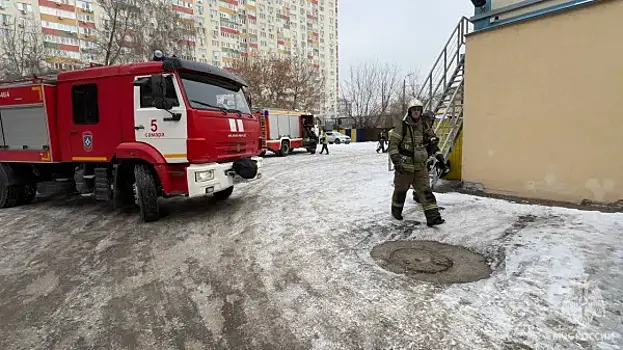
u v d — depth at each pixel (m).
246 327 2.70
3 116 6.98
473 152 7.12
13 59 20.73
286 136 20.45
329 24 79.00
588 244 3.96
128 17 20.12
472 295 3.04
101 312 3.00
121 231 5.40
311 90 36.81
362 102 44.75
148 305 3.10
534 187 6.23
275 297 3.14
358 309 2.89
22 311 3.07
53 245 4.84
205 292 3.30
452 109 8.30
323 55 77.88
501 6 6.82
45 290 3.47
